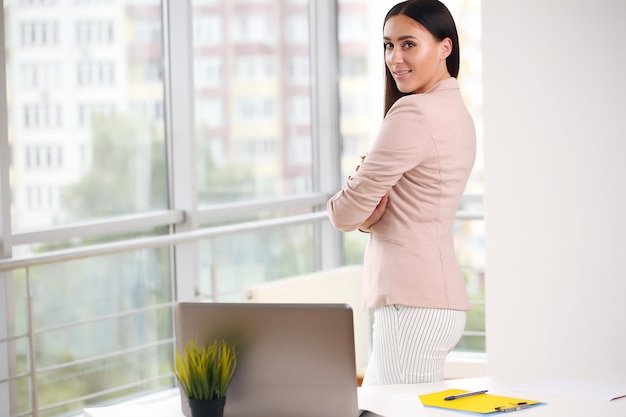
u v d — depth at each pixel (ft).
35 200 12.00
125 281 13.10
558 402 6.86
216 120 14.53
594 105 11.19
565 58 11.29
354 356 6.15
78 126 12.50
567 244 11.48
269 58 15.43
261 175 15.34
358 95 16.19
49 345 12.16
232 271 14.76
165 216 13.48
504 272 11.87
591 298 11.41
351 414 6.22
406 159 7.70
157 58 13.55
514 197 11.72
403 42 8.01
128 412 6.96
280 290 13.29
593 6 11.10
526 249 11.71
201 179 14.29
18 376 10.87
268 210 15.24
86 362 11.77
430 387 7.43
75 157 12.47
